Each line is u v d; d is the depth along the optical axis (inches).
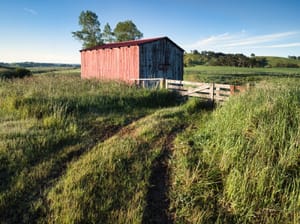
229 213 123.4
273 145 153.9
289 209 119.3
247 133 177.3
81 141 205.8
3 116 261.9
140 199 127.6
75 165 158.7
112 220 112.0
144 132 226.4
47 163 161.9
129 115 297.6
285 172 137.4
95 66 692.1
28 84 436.5
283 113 178.9
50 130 219.9
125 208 120.6
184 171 151.7
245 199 127.6
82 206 118.6
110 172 150.3
